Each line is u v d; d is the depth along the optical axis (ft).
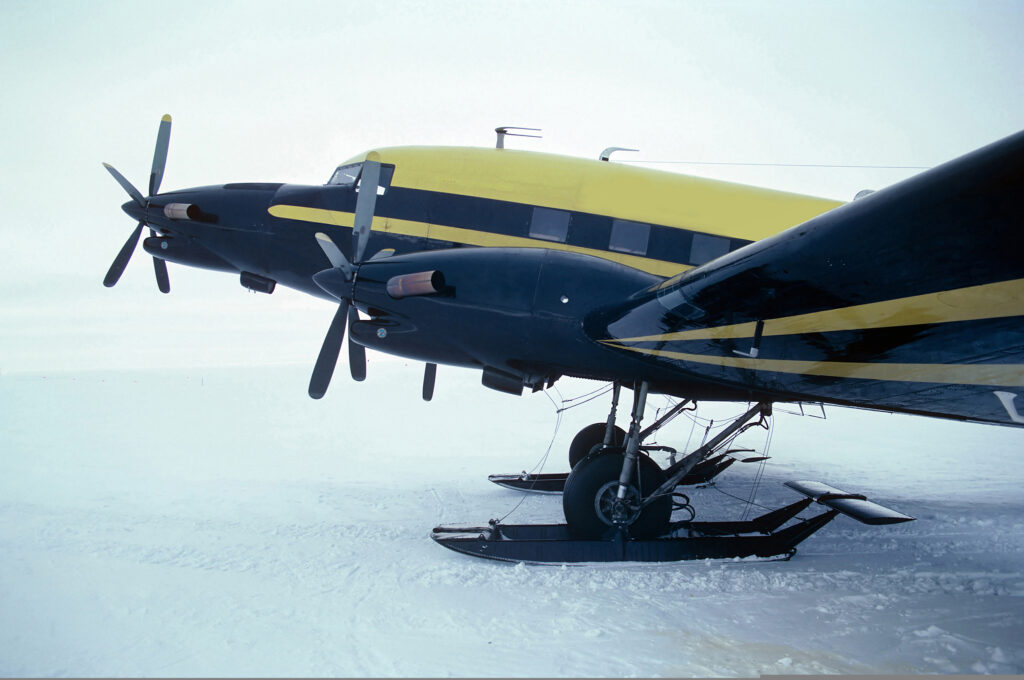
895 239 12.60
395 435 45.68
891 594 16.69
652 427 24.68
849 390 18.47
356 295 21.13
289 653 12.32
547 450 40.73
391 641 13.07
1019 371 14.80
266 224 27.58
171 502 24.84
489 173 25.63
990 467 38.29
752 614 15.17
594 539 19.99
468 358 22.33
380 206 26.12
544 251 20.95
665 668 12.24
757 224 24.56
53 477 28.99
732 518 25.58
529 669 12.00
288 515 23.41
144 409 55.36
